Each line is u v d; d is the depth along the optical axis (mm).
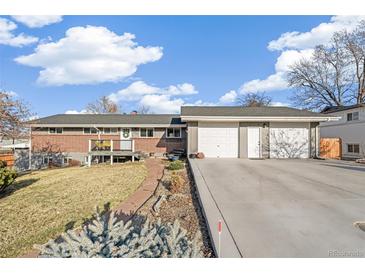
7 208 6184
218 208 5141
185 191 7086
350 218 4594
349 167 11141
